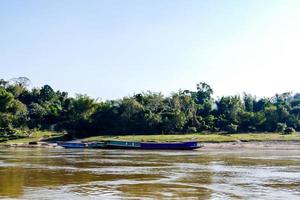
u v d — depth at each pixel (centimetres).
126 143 9744
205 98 18788
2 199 2727
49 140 12025
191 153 7894
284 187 3319
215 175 4097
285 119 14288
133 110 13262
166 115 13538
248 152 8188
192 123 13650
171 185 3397
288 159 6250
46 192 3006
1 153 7725
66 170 4516
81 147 10225
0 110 13838
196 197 2855
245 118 14125
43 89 17825
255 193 3034
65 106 16288
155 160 6062
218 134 12556
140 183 3500
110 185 3372
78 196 2862
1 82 17762
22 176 3934
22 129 13412
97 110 13838
